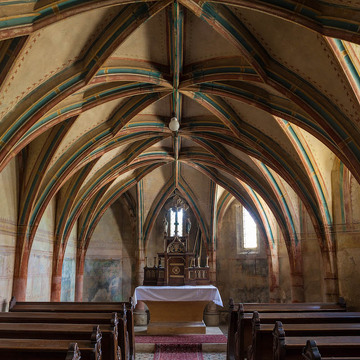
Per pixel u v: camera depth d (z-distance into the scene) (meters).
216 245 20.09
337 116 8.36
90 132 12.05
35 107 8.67
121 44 8.38
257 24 7.95
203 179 18.80
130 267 20.31
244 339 8.27
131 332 10.05
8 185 10.88
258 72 8.66
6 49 7.20
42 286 13.29
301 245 14.52
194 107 12.52
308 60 7.97
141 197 19.11
